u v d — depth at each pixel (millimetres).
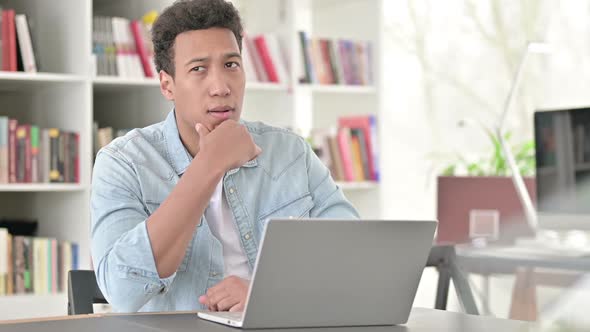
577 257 3109
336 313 1214
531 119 5195
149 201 1686
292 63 3869
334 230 1158
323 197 1905
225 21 1662
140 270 1427
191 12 1644
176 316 1288
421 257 1248
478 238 3838
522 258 3213
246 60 3799
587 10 5129
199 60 1631
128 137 1758
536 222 3654
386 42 5020
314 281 1176
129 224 1584
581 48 5152
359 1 4164
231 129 1476
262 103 3975
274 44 3863
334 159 3998
